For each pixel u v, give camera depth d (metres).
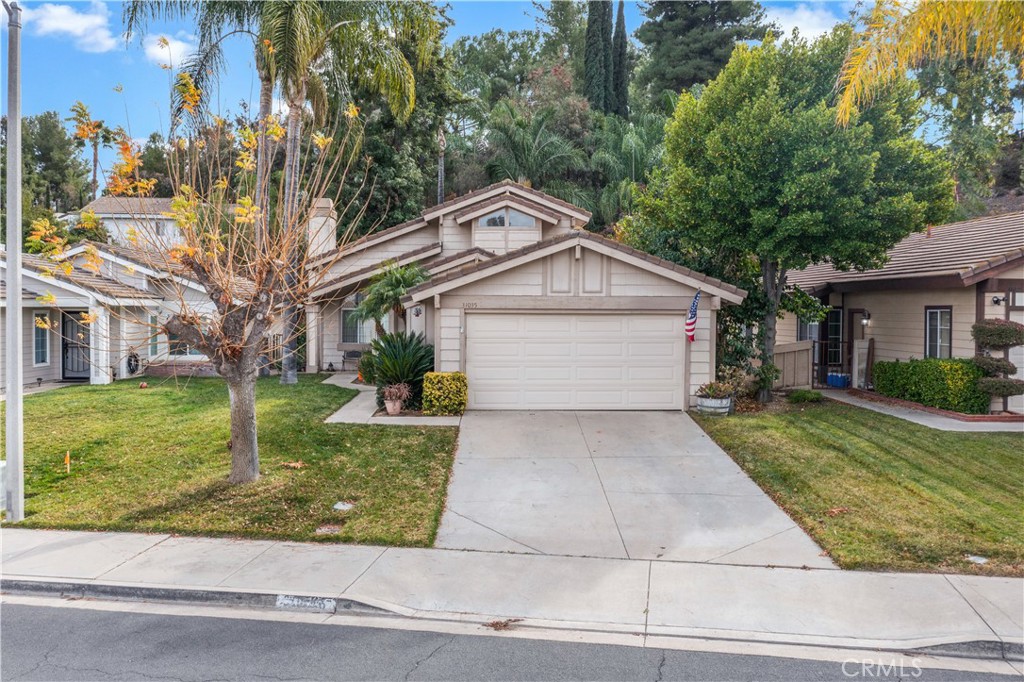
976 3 8.65
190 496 9.03
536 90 41.50
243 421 9.53
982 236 16.27
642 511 8.64
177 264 9.98
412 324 16.52
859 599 6.26
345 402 15.23
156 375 20.00
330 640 5.59
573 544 7.61
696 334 14.05
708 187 13.85
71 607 6.25
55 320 19.70
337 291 20.83
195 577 6.65
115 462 10.47
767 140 13.26
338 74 15.28
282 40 13.08
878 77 9.73
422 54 16.36
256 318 9.41
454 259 18.61
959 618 5.88
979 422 13.30
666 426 12.79
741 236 14.28
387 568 6.93
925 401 14.76
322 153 11.34
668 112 37.66
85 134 8.34
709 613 6.02
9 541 7.63
